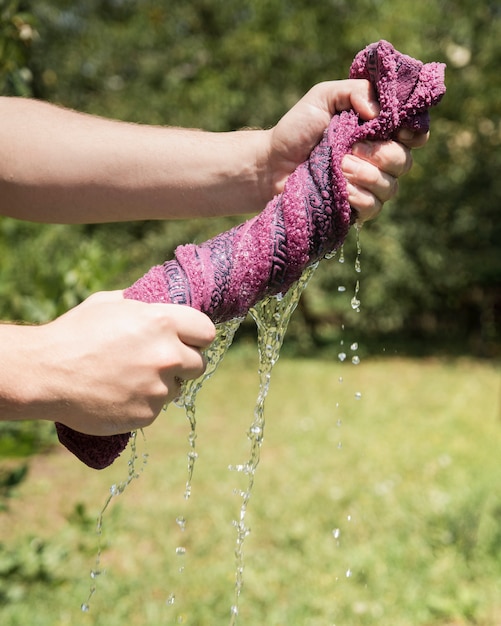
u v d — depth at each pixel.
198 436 7.84
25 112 1.58
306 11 12.04
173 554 4.61
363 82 1.39
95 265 3.11
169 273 1.20
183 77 12.77
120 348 1.03
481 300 13.88
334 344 13.73
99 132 1.57
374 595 4.04
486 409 8.91
